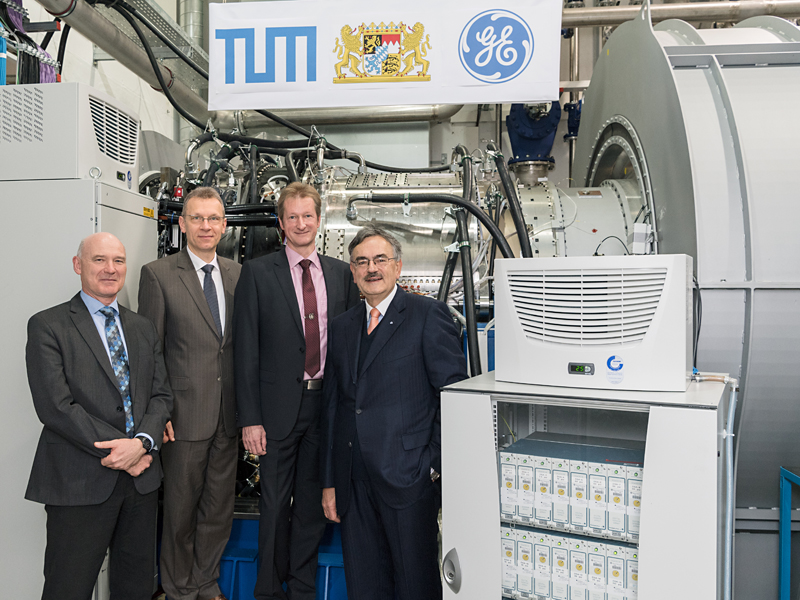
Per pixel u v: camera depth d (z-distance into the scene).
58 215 2.27
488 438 1.73
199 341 2.24
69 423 1.85
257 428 2.16
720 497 1.56
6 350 2.30
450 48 2.64
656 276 1.62
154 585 2.13
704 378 1.90
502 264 1.84
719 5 4.39
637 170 3.09
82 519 1.90
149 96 5.38
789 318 2.35
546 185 3.34
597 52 5.69
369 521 2.00
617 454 1.76
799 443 2.44
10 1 2.61
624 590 1.65
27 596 2.28
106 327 2.04
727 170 2.49
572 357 1.73
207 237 2.24
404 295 2.02
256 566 2.50
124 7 3.55
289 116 5.16
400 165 5.47
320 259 2.36
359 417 1.94
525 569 1.79
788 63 2.79
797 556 2.49
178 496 2.21
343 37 2.68
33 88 2.29
